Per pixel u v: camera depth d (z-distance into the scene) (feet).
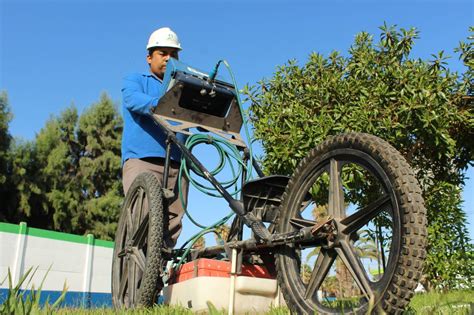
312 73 25.43
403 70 23.90
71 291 56.24
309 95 24.20
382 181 7.12
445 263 26.58
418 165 25.99
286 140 22.72
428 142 23.24
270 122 23.97
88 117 112.47
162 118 12.23
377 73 24.44
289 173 23.08
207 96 12.77
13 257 52.19
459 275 27.04
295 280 8.41
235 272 9.81
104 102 114.11
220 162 12.32
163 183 11.86
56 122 111.04
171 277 11.51
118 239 12.90
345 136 7.93
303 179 8.59
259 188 9.42
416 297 17.47
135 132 13.34
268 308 10.46
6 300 6.00
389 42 24.93
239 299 10.18
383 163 7.11
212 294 10.11
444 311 8.89
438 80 23.89
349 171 20.47
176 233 13.37
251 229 9.27
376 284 6.91
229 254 10.07
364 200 23.86
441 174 26.94
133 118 13.42
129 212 12.58
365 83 24.58
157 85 14.08
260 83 25.39
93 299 58.13
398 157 7.05
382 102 23.21
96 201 105.19
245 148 12.69
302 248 8.55
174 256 12.03
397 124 22.29
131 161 13.30
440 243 26.48
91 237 59.11
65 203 102.17
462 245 27.66
